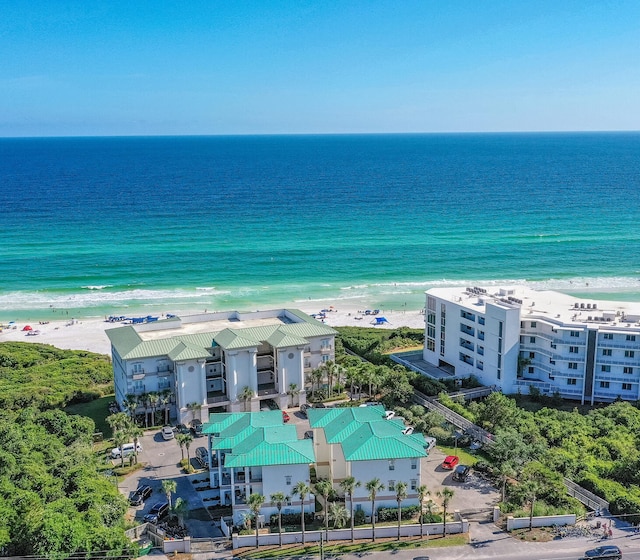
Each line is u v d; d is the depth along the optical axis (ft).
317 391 364.58
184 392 328.49
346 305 602.85
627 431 311.06
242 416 271.69
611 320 360.69
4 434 292.61
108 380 414.82
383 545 225.15
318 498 254.68
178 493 266.16
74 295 629.10
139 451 303.89
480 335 374.84
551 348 360.28
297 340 347.77
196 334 349.20
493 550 220.43
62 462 269.44
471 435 311.27
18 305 599.98
